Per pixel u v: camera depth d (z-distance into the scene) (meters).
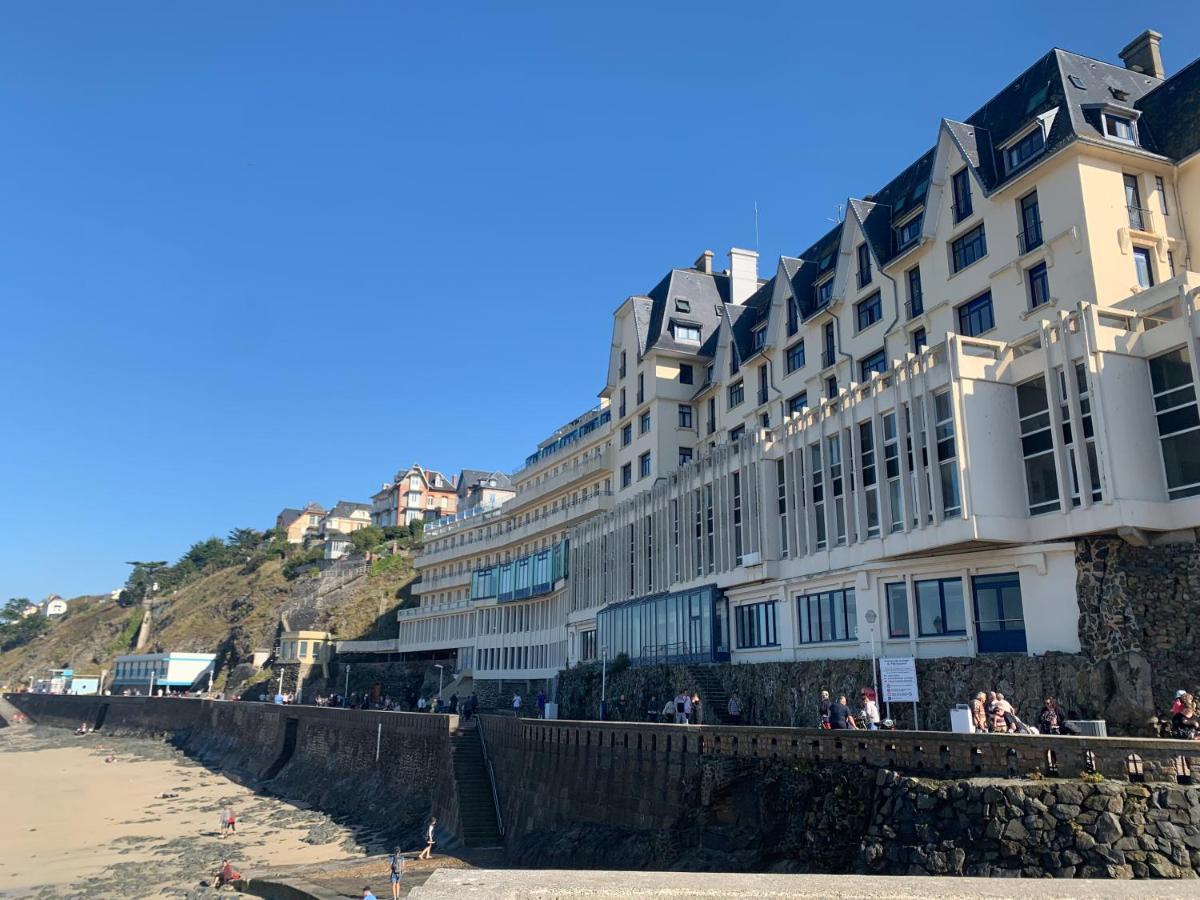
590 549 59.50
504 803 39.94
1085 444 24.72
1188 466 23.53
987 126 36.44
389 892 31.78
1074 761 17.41
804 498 35.84
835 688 30.94
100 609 175.00
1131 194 31.12
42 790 65.31
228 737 81.00
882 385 31.69
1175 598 22.94
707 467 43.66
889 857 18.97
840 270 42.84
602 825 30.59
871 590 31.45
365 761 55.94
